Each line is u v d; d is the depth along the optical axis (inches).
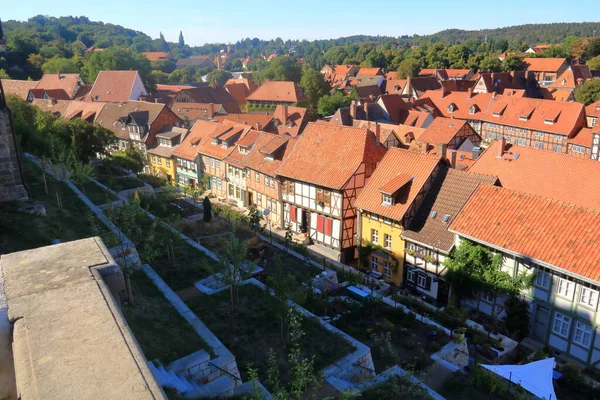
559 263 885.2
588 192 1311.5
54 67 4480.8
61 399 128.3
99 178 1753.2
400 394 611.5
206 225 1471.5
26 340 149.7
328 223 1496.1
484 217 1045.8
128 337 155.4
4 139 899.4
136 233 1101.7
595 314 861.8
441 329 925.2
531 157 1482.5
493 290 1013.2
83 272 190.2
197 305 824.3
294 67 4997.5
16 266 193.6
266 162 1777.8
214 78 7047.2
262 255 1267.2
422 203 1267.2
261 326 772.6
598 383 823.1
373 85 4092.0
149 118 2591.0
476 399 720.3
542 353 868.0
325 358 699.4
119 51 4665.4
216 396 521.3
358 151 1475.1
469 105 3152.1
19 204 919.7
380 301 1045.2
